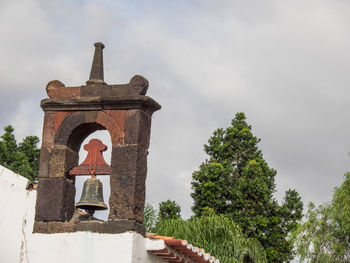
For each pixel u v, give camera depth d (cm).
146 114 1105
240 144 3653
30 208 1094
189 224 2134
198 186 3397
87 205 1084
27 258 1064
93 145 1116
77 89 1123
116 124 1088
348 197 2425
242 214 3238
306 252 2439
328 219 2461
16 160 2997
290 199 3409
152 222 2194
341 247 2392
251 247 2214
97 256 1028
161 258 1134
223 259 2050
